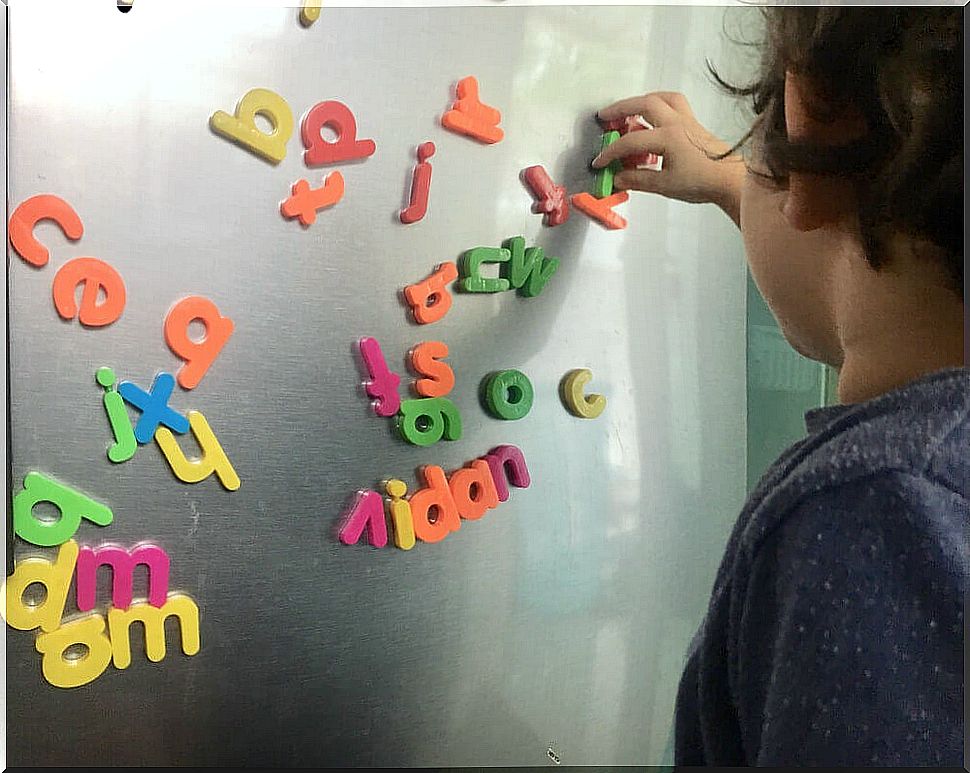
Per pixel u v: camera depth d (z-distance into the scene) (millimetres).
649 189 507
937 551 320
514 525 482
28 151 384
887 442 348
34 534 385
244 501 425
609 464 503
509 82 479
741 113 509
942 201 396
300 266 434
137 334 403
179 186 410
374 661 451
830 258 453
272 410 429
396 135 453
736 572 392
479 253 465
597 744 503
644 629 513
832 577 333
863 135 398
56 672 388
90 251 394
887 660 315
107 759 399
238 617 423
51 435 389
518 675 484
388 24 451
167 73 408
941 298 414
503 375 471
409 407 452
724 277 516
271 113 425
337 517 443
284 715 433
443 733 468
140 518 405
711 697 419
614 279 503
